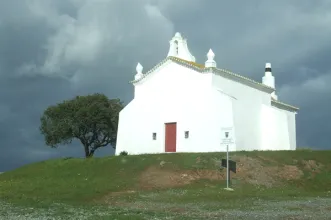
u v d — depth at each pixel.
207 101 40.69
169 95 44.16
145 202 23.08
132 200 23.92
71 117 63.06
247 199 23.64
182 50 49.25
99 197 25.45
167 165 32.47
